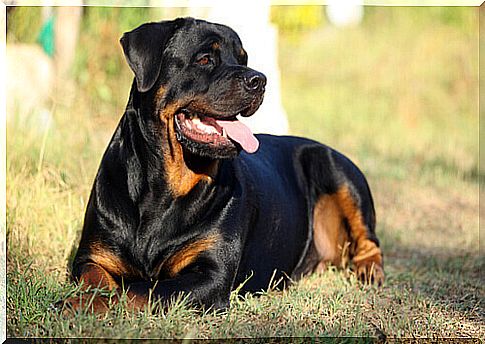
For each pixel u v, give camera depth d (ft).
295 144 27.02
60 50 43.52
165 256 19.99
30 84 38.27
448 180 46.26
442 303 23.06
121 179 20.21
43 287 20.81
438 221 36.29
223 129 19.83
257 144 19.83
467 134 61.57
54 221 26.66
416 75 70.13
